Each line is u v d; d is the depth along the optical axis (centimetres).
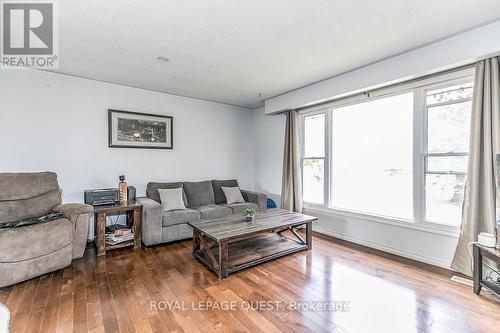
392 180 319
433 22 210
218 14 197
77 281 233
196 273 252
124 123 376
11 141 296
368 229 334
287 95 419
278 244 324
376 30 223
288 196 432
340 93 336
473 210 230
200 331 165
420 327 169
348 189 372
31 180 283
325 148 399
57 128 325
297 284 229
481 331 165
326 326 171
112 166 368
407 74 268
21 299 201
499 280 207
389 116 322
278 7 188
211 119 480
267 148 511
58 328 167
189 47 254
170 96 426
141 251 314
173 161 430
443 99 269
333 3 184
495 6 188
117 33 225
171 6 186
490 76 224
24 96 304
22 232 223
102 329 166
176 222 340
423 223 280
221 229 267
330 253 307
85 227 279
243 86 384
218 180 472
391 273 250
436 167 276
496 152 218
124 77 342
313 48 257
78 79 340
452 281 232
